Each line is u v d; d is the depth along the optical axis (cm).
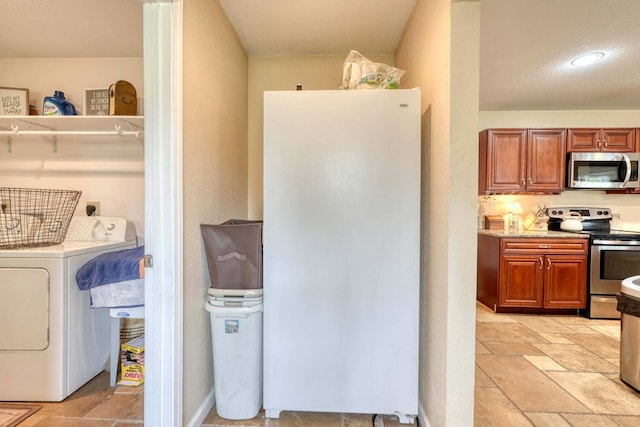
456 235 124
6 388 169
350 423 158
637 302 185
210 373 169
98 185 230
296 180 153
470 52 122
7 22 190
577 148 335
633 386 188
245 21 194
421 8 164
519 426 157
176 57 129
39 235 194
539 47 223
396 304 151
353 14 186
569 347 247
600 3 173
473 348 125
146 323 132
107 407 167
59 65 233
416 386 152
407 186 150
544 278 314
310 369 154
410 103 150
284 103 153
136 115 213
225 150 189
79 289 181
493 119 362
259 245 155
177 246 132
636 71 260
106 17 187
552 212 358
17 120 208
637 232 330
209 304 156
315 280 153
